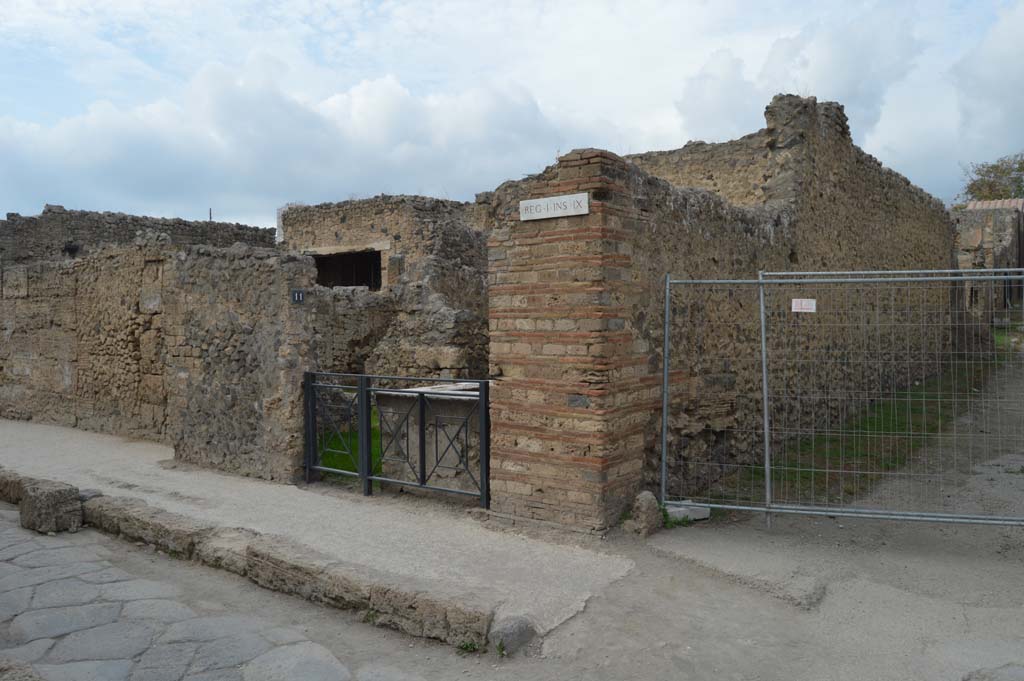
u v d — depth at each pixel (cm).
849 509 701
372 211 2602
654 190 802
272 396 991
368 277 2997
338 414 1105
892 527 777
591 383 708
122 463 1127
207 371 1081
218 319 1065
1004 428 1211
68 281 1511
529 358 750
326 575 600
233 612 589
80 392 1494
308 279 1005
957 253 2531
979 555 694
